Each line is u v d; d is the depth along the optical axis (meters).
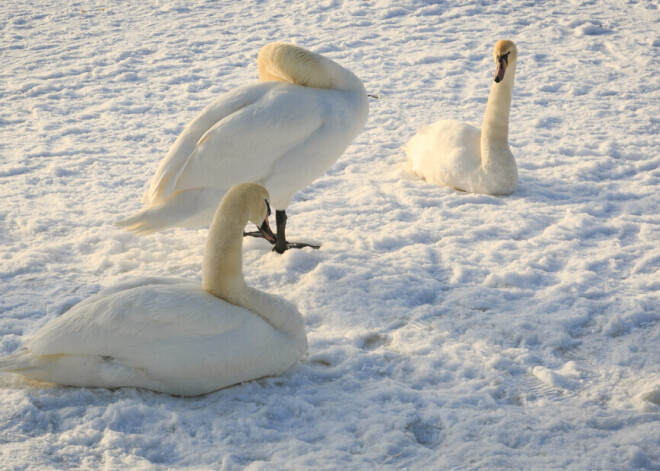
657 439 5.08
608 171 10.42
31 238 8.34
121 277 7.51
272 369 5.68
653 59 15.16
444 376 5.90
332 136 7.69
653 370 6.03
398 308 7.00
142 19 18.31
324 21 18.02
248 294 5.69
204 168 7.31
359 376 5.93
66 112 12.61
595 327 6.72
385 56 15.65
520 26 17.61
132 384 5.41
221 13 18.72
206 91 13.62
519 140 11.49
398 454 4.95
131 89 13.75
